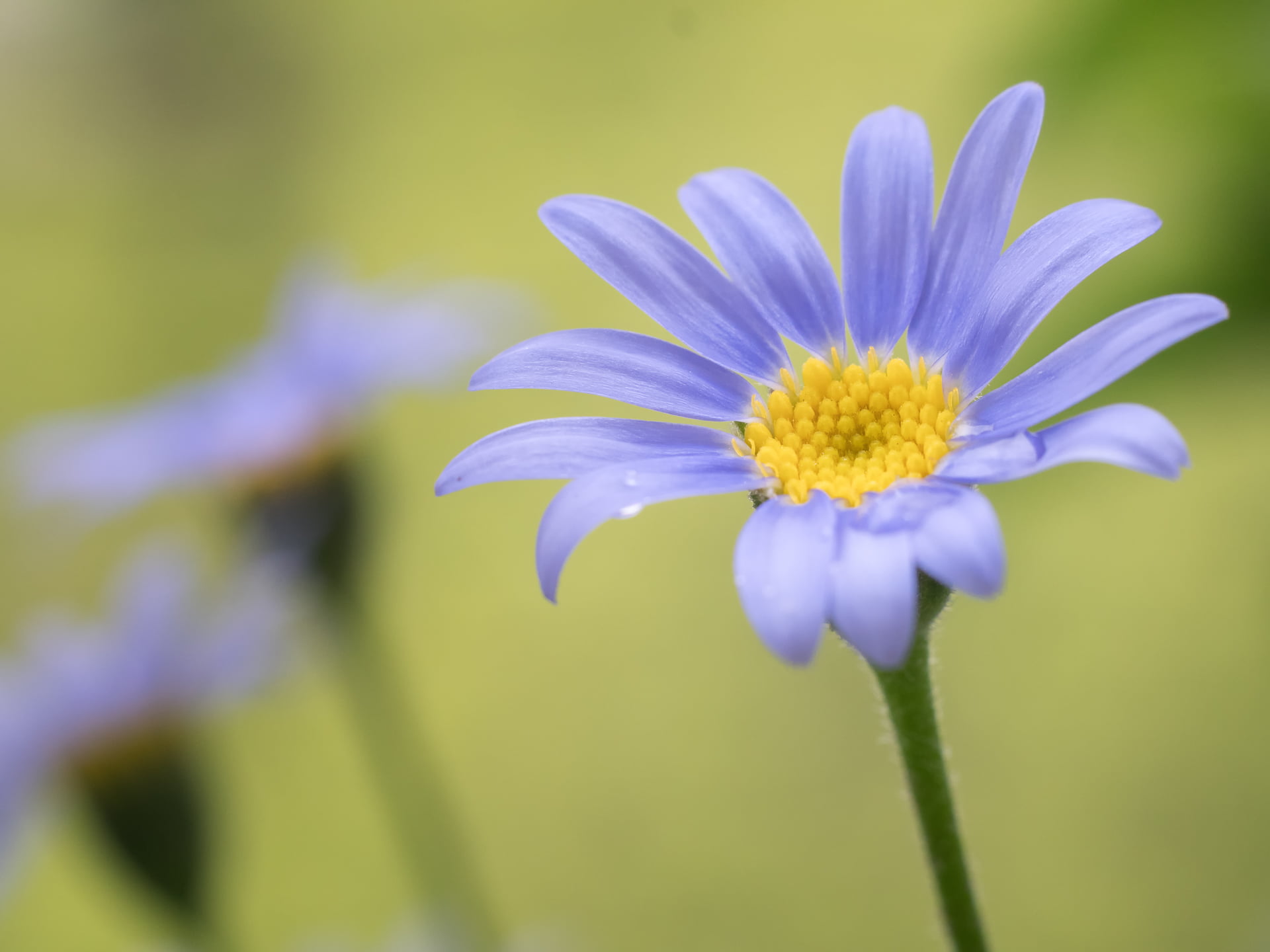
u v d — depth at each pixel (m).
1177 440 0.16
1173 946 0.37
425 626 0.48
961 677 0.43
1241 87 0.22
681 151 0.52
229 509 0.27
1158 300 0.17
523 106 0.57
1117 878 0.38
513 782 0.45
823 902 0.40
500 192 0.55
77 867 0.42
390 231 0.56
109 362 0.56
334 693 0.46
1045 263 0.18
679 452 0.18
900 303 0.18
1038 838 0.40
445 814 0.28
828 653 0.44
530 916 0.42
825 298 0.18
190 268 0.59
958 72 0.34
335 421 0.26
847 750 0.43
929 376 0.18
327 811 0.46
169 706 0.25
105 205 0.61
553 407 0.50
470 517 0.50
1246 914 0.36
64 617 0.26
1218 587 0.41
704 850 0.42
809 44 0.54
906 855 0.41
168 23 0.63
